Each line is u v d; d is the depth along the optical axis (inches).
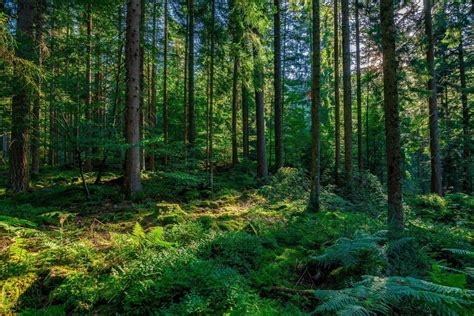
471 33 553.0
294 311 144.3
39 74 236.7
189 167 534.6
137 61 380.8
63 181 533.0
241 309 136.9
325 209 361.4
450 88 663.1
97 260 178.4
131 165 380.2
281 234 253.6
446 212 389.7
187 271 159.9
